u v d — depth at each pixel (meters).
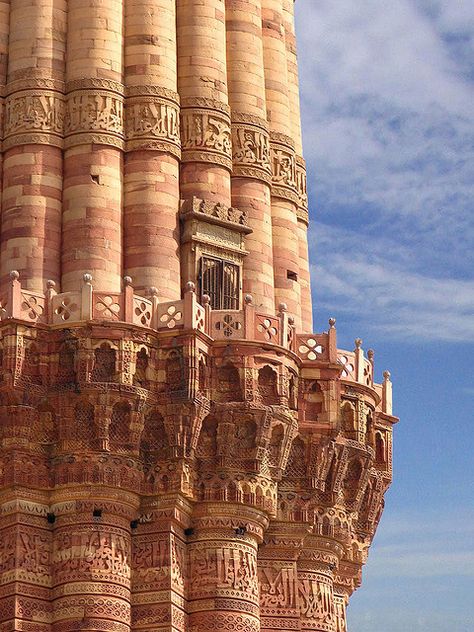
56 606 53.75
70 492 54.47
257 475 56.19
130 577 54.72
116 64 59.25
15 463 54.47
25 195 57.69
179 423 55.06
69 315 54.91
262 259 60.38
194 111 60.16
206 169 59.72
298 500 58.12
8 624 53.28
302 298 63.25
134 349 54.94
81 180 57.84
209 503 55.88
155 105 59.09
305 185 64.88
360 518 61.69
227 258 59.50
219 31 61.59
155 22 60.03
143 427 55.09
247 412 55.69
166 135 59.03
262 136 61.53
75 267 57.06
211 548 55.78
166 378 55.44
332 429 57.72
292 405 57.09
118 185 58.22
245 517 56.09
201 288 58.47
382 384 62.88
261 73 62.50
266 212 61.00
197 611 55.28
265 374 56.41
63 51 59.34
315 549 59.00
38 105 58.47
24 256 57.09
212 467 55.97
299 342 58.22
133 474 54.81
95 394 54.38
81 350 54.53
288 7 66.56
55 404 54.69
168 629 54.12
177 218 58.75
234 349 55.97
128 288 55.19
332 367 58.06
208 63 60.84
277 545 58.00
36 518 54.62
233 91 61.69
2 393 54.66
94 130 58.31
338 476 58.84
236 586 55.53
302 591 58.72
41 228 57.41
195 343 55.19
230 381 56.09
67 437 54.62
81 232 57.38
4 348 54.53
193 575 55.66
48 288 55.44
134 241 57.91
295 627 57.50
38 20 59.28
